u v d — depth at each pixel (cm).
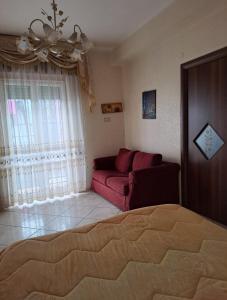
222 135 294
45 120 416
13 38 380
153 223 164
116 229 158
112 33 393
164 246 135
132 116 477
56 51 216
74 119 443
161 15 323
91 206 390
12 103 390
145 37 364
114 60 467
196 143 335
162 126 395
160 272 112
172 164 361
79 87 444
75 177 455
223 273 109
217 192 309
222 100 289
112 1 293
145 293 99
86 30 378
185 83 340
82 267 119
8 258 129
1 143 384
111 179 385
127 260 123
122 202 354
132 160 425
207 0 254
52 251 134
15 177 401
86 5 299
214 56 289
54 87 421
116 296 98
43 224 330
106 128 489
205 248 130
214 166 310
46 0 282
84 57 438
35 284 108
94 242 142
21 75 393
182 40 337
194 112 333
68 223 331
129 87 477
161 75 386
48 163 425
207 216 328
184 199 361
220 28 279
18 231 312
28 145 404
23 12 308
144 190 340
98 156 485
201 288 100
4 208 394
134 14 330
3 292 104
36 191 418
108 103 488
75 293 101
